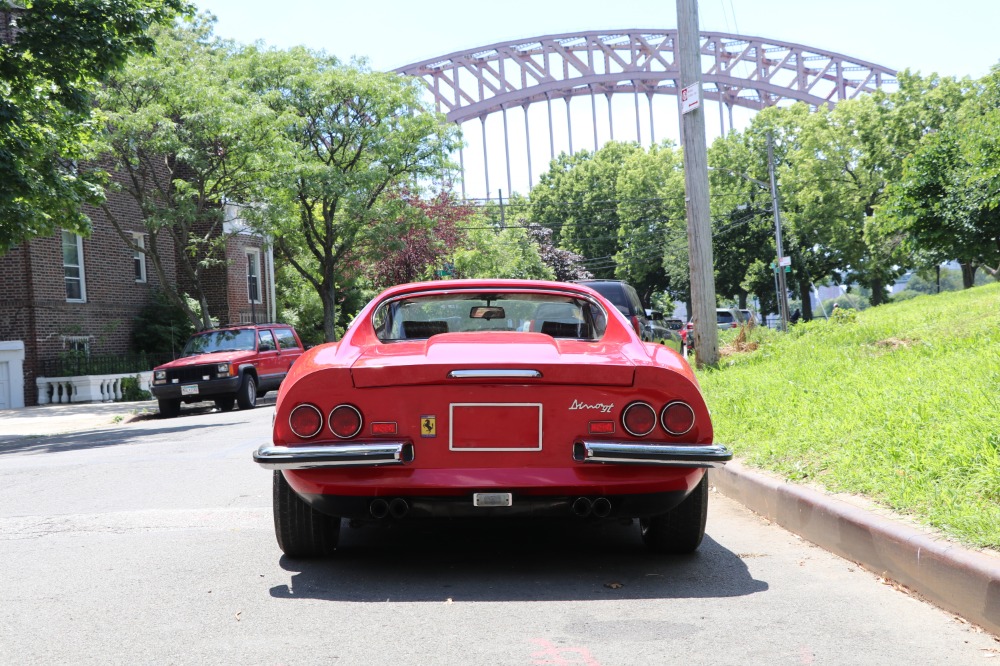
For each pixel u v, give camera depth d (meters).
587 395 4.16
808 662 3.16
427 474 4.12
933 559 3.84
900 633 3.47
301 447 4.12
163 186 28.05
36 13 14.43
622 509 4.25
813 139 58.22
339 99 33.25
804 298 65.25
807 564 4.59
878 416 6.45
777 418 7.66
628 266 77.06
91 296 25.58
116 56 15.07
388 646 3.39
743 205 65.62
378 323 5.18
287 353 20.84
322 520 4.68
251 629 3.64
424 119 33.91
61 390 23.86
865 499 4.93
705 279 14.40
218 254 31.55
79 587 4.35
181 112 22.00
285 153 23.30
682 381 4.19
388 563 4.78
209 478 8.03
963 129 28.44
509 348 4.46
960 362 8.11
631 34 115.44
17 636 3.60
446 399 4.14
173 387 18.19
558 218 87.19
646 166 77.50
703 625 3.60
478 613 3.81
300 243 34.69
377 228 33.09
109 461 9.80
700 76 14.48
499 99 109.56
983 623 3.50
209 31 31.19
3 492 7.71
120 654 3.36
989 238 28.25
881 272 60.12
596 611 3.82
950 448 5.13
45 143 15.32
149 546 5.26
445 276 45.31
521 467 4.15
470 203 52.38
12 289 23.50
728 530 5.48
